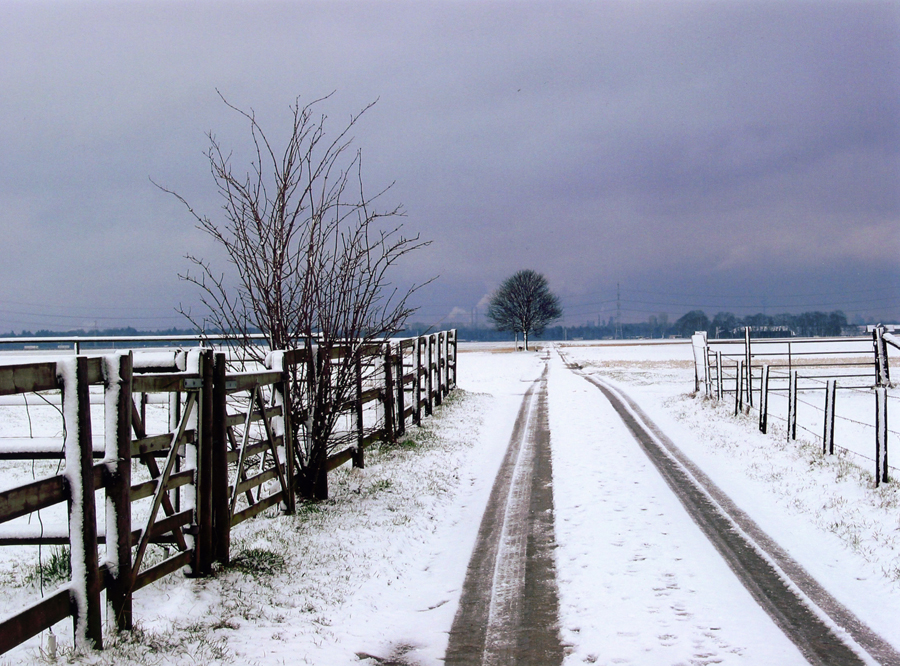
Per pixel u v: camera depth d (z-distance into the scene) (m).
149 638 4.72
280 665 4.58
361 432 10.88
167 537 6.07
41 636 4.86
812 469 10.48
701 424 15.73
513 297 83.81
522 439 14.69
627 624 5.26
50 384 4.15
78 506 4.30
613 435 14.63
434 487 9.95
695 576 6.29
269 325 8.73
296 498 8.84
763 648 4.80
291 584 6.07
